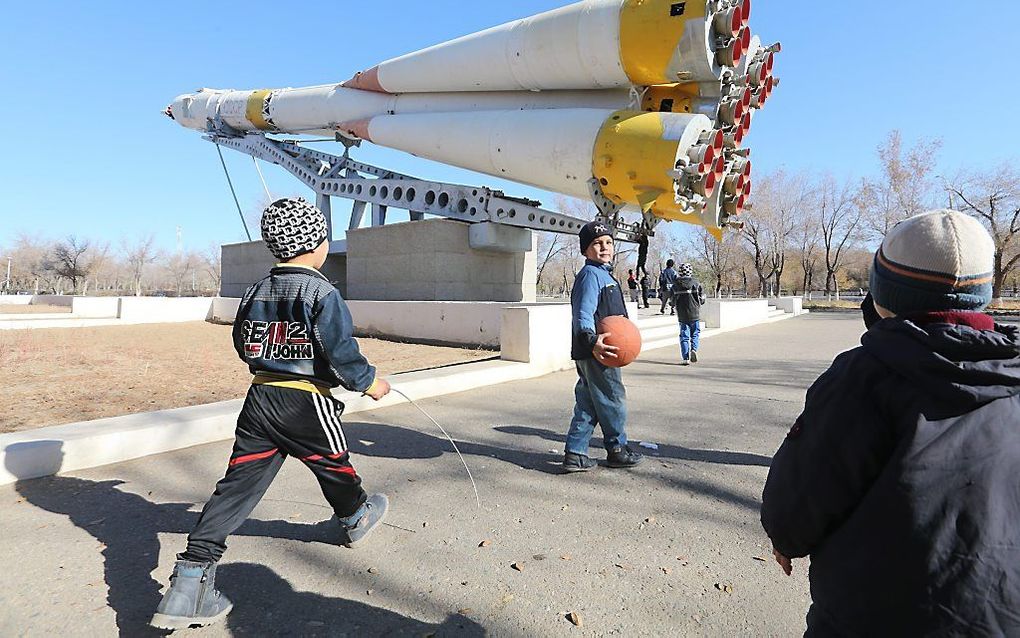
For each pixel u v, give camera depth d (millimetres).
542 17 10625
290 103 17625
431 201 16016
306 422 2336
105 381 7387
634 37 9195
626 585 2490
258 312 2352
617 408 3908
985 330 1106
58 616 2240
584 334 3680
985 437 1066
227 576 2564
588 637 2119
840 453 1174
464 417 5641
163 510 3305
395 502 3449
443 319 12125
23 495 3494
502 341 8523
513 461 4242
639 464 4098
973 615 1024
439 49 12945
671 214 9703
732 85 9461
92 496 3498
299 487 3707
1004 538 1031
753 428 5188
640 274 11102
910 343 1140
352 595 2412
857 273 64875
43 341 12484
